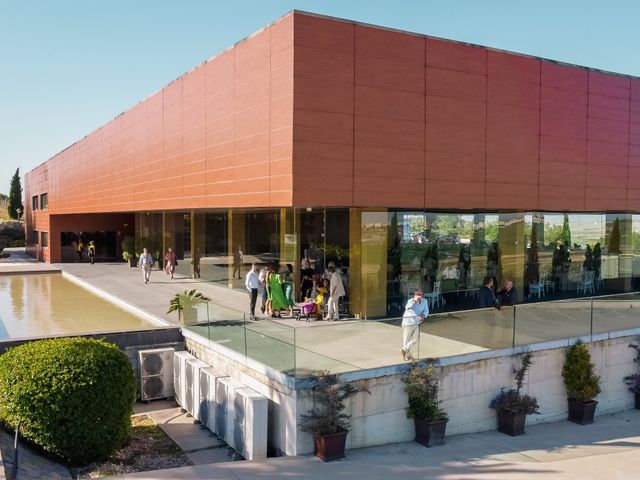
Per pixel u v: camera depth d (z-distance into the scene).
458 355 12.35
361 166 15.36
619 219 25.09
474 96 17.38
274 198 15.33
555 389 14.12
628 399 15.53
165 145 23.80
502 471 10.08
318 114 14.73
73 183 40.97
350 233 17.48
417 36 16.27
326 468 9.81
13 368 10.28
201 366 13.13
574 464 10.72
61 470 9.91
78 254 43.03
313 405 10.48
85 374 10.23
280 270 19.48
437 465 10.26
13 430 10.28
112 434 10.47
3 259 48.72
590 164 20.33
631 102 21.41
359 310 17.36
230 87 17.78
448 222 19.61
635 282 25.62
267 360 11.20
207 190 19.67
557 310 14.11
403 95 16.03
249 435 10.65
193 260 28.06
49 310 20.23
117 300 21.44
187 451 11.30
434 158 16.64
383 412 11.35
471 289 20.36
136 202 28.05
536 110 18.83
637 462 11.00
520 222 21.67
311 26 14.62
